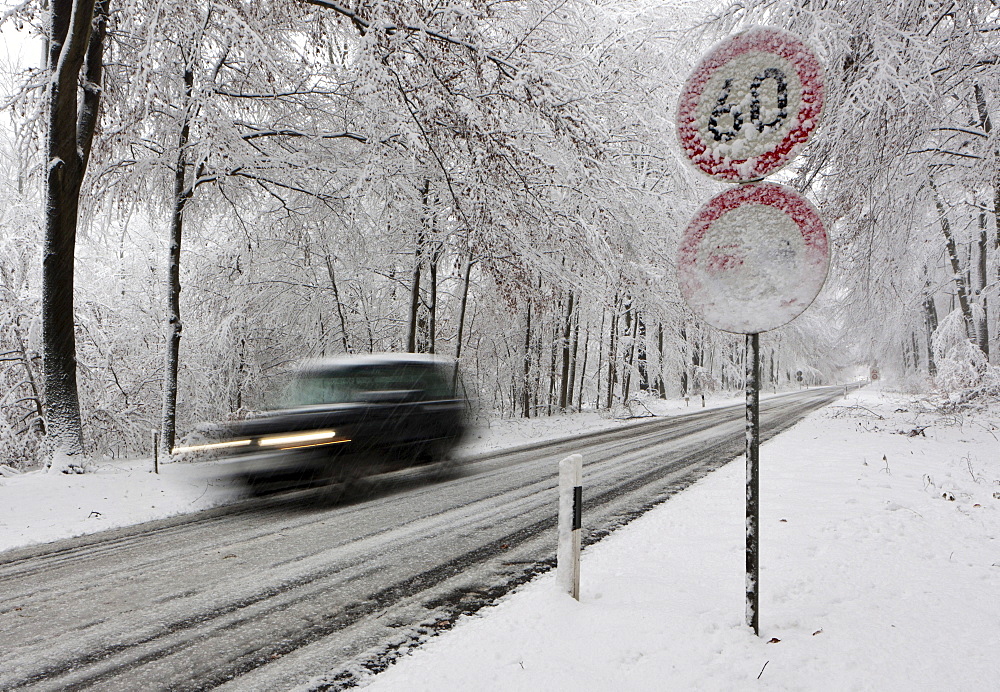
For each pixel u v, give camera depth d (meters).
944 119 9.70
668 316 21.20
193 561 4.94
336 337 21.67
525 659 3.00
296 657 3.17
